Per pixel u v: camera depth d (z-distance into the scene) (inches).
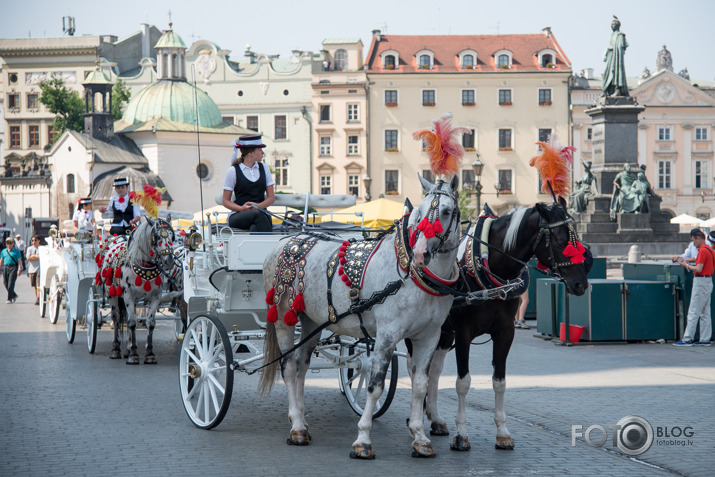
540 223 311.7
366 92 3346.5
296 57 3447.3
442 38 3486.7
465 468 296.7
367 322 314.3
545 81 3376.0
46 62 3796.8
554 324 676.7
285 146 3427.7
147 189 543.5
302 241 346.6
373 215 741.3
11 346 660.1
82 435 347.3
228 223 406.9
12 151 3833.7
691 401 419.8
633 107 1448.1
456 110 3373.5
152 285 547.5
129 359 557.0
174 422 374.3
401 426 371.2
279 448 327.0
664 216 1471.5
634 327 657.0
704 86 3735.2
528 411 397.4
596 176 1476.4
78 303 649.6
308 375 519.8
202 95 2898.6
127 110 2910.9
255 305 381.4
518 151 3383.4
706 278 639.8
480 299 308.3
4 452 318.0
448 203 287.6
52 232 883.4
